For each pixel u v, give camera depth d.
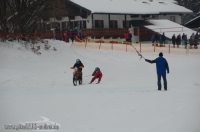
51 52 40.75
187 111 14.08
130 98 19.20
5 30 38.41
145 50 54.41
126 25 76.12
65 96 20.92
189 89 22.38
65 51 43.38
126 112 15.37
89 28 67.44
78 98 19.94
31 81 28.23
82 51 46.47
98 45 53.28
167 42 73.06
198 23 78.19
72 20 70.25
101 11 65.94
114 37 70.06
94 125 13.33
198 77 32.81
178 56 51.12
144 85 26.86
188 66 43.50
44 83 28.61
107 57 45.75
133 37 76.31
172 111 14.66
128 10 73.25
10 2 38.56
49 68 34.62
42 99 19.92
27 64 34.03
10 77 27.88
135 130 12.11
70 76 32.88
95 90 23.69
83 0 70.00
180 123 12.34
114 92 22.20
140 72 39.81
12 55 34.78
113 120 13.98
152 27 73.75
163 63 22.83
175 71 40.12
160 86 22.89
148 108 15.90
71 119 14.58
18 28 39.34
